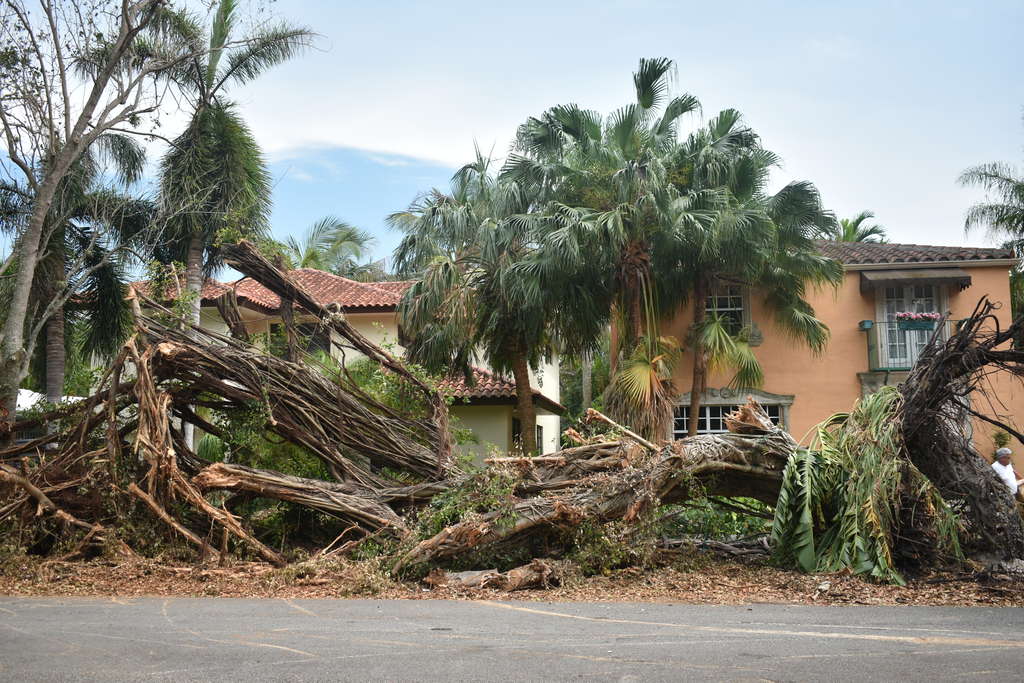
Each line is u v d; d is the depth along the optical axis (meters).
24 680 4.72
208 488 10.56
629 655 5.44
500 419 22.00
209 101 19.44
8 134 15.08
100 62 16.22
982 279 20.77
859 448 10.05
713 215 17.59
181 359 11.37
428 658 5.35
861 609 7.61
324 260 36.12
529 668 5.04
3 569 9.47
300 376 11.84
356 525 10.80
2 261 19.28
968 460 9.86
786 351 20.80
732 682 4.66
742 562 10.78
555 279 17.64
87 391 13.38
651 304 18.66
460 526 9.66
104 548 10.01
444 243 18.64
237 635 6.20
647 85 18.98
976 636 6.16
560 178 18.62
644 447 10.98
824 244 22.94
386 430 12.09
